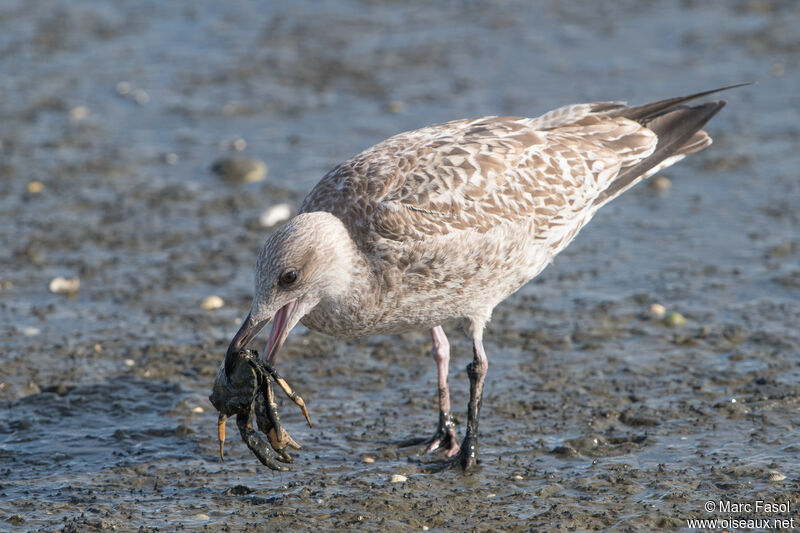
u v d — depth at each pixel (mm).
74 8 29156
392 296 10633
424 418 11500
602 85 22641
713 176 18719
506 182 10945
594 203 11836
